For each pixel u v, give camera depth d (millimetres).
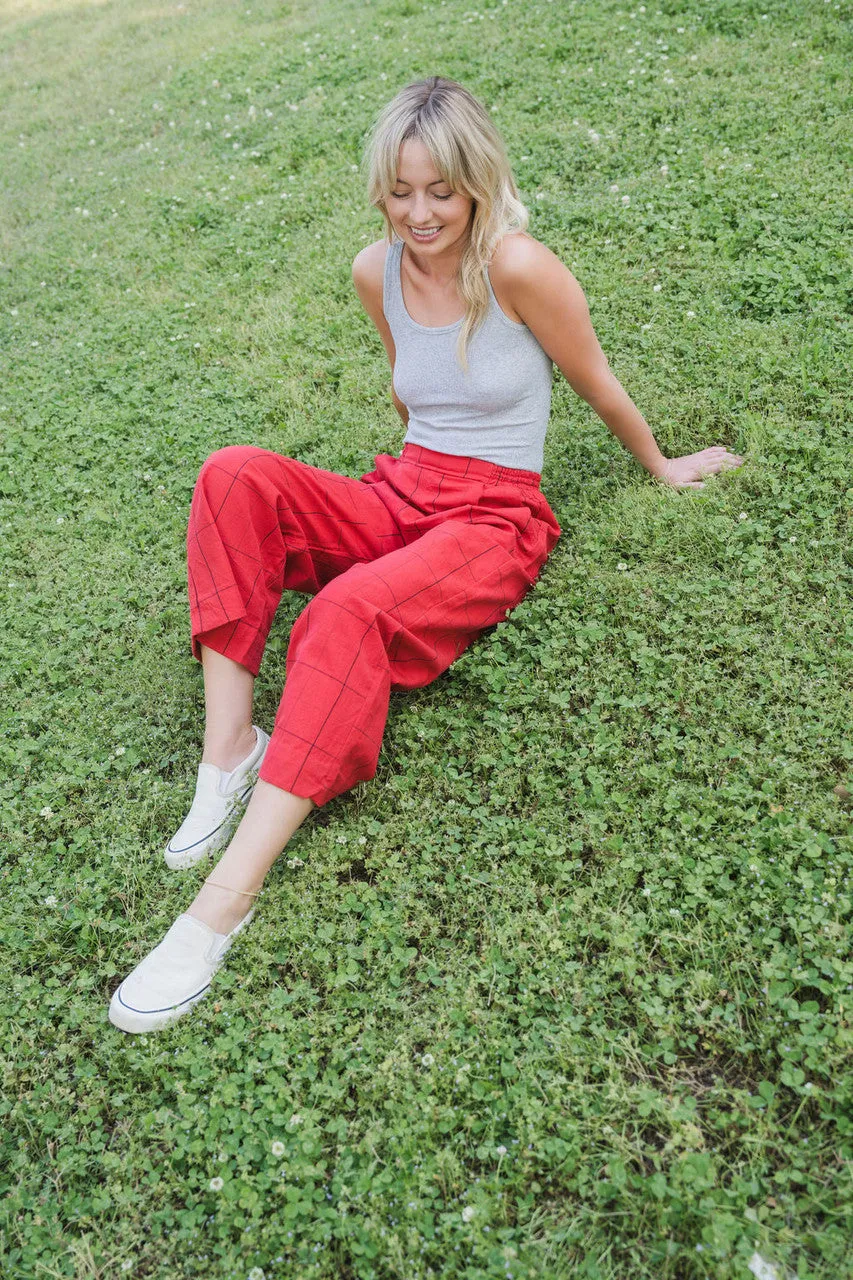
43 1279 2047
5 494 4535
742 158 5191
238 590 2797
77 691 3510
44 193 7523
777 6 6473
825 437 3598
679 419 3859
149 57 9891
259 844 2500
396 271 2971
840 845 2449
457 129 2586
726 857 2494
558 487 3768
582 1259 1938
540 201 5336
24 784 3238
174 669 3510
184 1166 2230
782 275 4344
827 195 4703
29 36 11953
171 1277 2031
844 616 2992
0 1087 2416
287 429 4484
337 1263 2016
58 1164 2246
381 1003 2404
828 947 2250
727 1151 2043
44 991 2602
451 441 3041
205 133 7684
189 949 2467
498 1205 2006
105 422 4812
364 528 3029
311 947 2533
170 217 6559
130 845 2916
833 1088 2068
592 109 6043
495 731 2992
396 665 2754
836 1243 1827
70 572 4004
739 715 2814
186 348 5215
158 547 4066
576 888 2537
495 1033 2279
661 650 3074
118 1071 2387
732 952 2322
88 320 5730
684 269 4609
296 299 5359
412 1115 2158
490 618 3072
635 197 5160
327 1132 2213
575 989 2316
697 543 3346
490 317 2875
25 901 2826
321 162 6582
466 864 2648
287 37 9047
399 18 8422
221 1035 2428
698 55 6227
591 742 2877
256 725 3154
